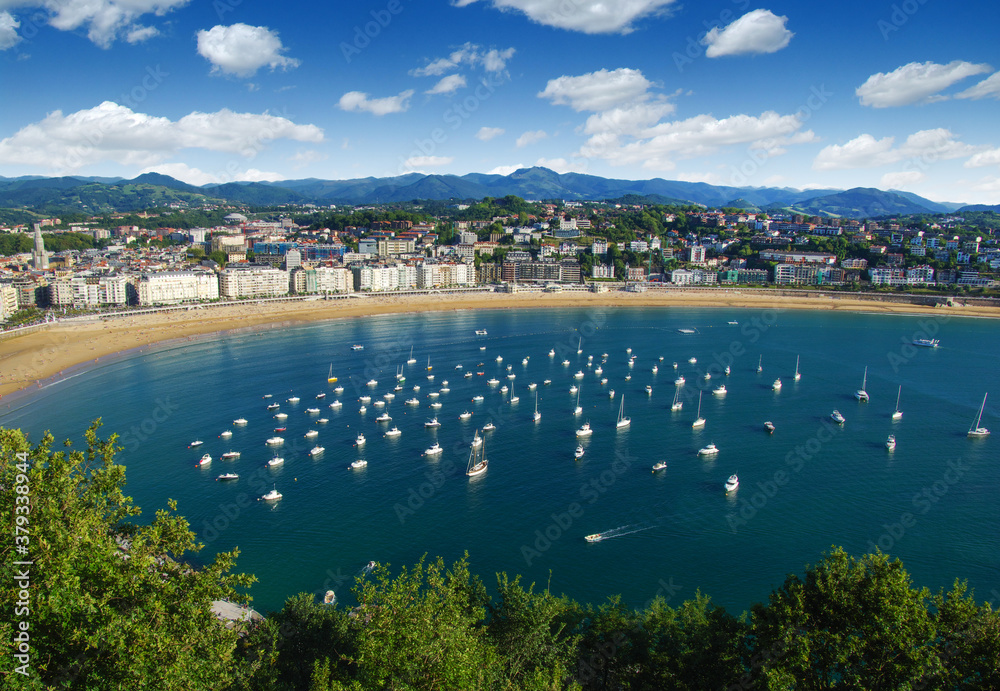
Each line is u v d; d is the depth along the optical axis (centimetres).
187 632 5678
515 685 6134
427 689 5472
